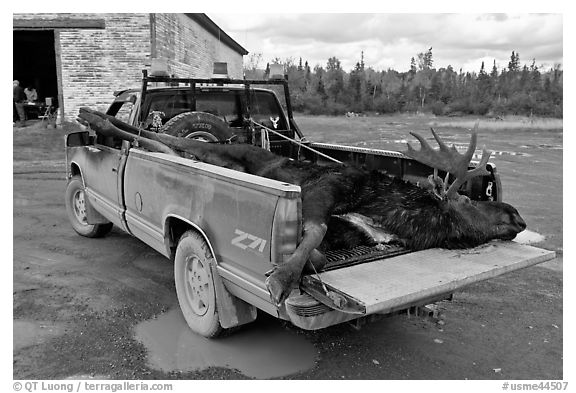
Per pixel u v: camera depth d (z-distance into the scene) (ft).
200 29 66.59
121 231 22.47
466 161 12.19
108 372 11.49
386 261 11.64
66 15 46.01
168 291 15.92
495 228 13.03
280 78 20.43
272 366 11.85
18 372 11.40
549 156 46.78
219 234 11.58
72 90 47.44
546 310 15.14
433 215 12.43
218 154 16.28
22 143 45.47
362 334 13.55
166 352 12.35
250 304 12.09
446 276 10.69
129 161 15.72
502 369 11.94
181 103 19.06
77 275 17.08
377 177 15.16
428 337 13.46
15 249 19.69
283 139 20.66
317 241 10.43
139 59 47.37
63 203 27.50
